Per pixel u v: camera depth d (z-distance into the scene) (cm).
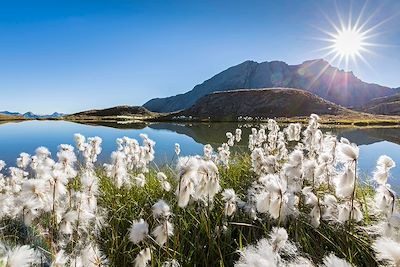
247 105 12862
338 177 345
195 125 6675
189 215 433
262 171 550
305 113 12075
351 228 364
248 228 408
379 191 340
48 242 345
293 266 167
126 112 15288
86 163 771
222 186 589
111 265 330
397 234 265
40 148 575
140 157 814
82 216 359
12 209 410
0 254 163
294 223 381
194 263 339
